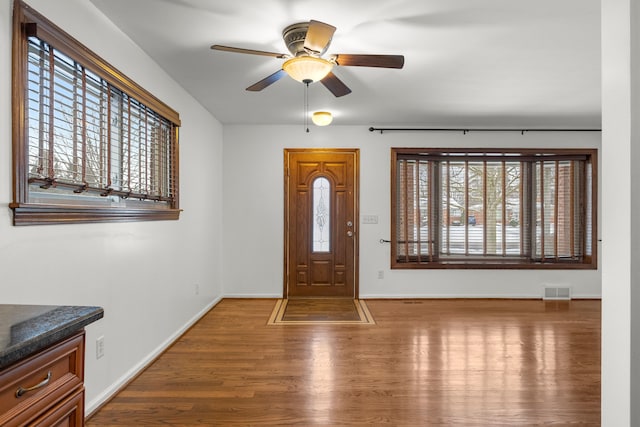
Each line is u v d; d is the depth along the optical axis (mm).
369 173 5016
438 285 5031
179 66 2990
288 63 2289
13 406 896
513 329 3691
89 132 2178
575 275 5027
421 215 5082
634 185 1230
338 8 2131
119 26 2355
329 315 4191
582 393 2398
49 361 1010
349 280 5055
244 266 5031
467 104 4035
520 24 2312
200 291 4062
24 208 1634
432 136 5016
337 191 5051
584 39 2512
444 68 3023
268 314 4230
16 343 874
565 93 3658
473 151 5004
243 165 5012
